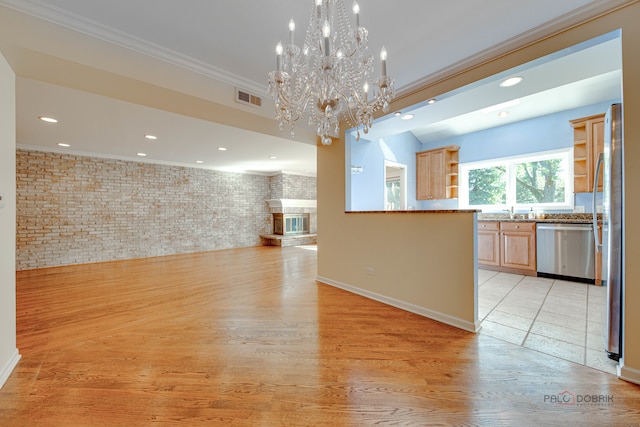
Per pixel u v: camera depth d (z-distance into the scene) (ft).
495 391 4.87
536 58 6.03
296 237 25.93
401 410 4.44
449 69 7.51
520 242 13.19
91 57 5.78
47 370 5.56
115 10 5.37
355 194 14.44
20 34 5.02
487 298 9.75
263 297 10.30
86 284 12.20
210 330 7.47
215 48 6.74
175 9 5.39
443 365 5.70
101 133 12.62
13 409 4.46
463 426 4.10
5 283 5.36
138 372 5.50
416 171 18.54
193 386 5.06
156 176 20.29
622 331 5.49
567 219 12.35
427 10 5.55
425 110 9.45
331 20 5.87
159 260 18.28
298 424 4.17
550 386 4.99
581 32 5.41
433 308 8.13
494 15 5.64
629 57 4.89
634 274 4.99
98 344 6.67
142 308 9.19
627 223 5.05
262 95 8.83
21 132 12.42
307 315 8.51
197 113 8.50
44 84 7.53
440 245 7.94
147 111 9.67
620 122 5.40
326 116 6.21
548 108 13.53
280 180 26.13
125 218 18.80
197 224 22.45
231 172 24.72
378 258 9.79
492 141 16.08
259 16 5.65
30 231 15.31
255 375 5.40
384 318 8.22
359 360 5.92
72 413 4.38
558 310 8.61
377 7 5.43
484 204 16.56
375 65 7.43
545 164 14.34
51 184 15.98
